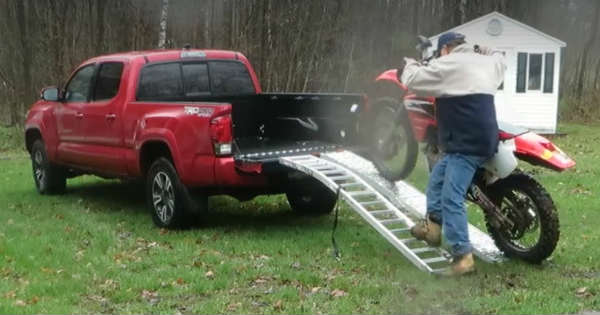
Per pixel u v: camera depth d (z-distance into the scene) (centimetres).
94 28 2325
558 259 655
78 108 935
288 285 588
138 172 840
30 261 648
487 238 689
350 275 616
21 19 2069
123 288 575
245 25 2225
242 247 711
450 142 591
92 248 707
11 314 511
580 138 1933
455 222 585
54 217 869
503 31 1964
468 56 586
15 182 1170
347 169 711
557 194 993
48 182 1027
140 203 964
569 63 3028
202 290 573
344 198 656
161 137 782
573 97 2655
